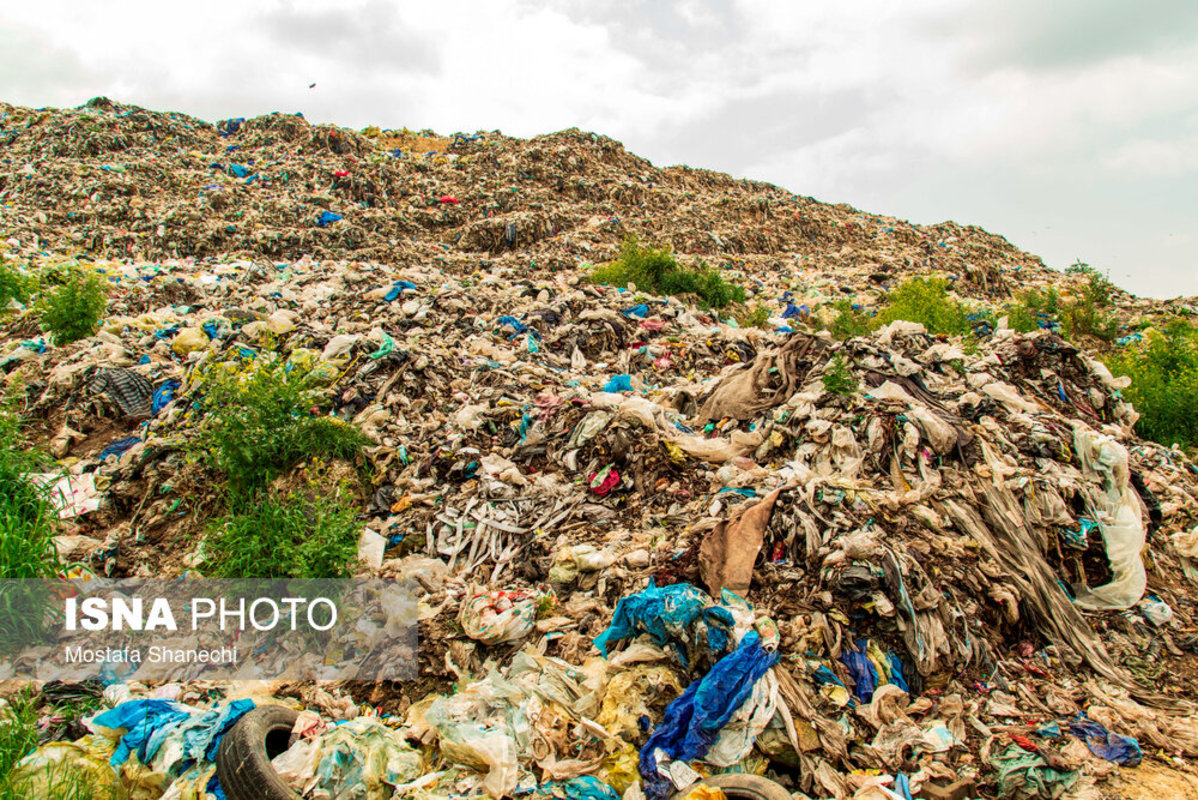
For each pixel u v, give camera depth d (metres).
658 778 3.58
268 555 5.28
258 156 26.94
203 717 3.83
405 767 3.63
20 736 3.67
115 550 5.80
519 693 3.95
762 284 21.98
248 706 3.97
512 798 3.40
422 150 35.34
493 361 9.30
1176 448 8.90
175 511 6.15
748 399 7.63
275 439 6.15
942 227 37.09
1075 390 8.56
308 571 5.01
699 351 11.46
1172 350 12.00
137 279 14.36
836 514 5.05
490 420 7.41
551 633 4.66
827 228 31.53
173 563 5.68
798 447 6.50
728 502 5.60
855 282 22.55
